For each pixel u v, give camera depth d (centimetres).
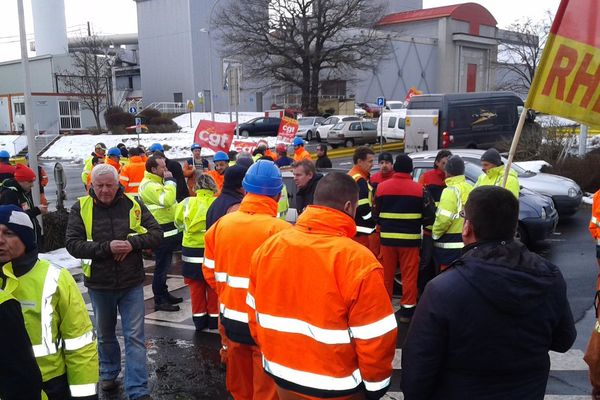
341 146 3031
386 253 579
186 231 559
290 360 249
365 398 252
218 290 351
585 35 340
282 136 1566
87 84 4475
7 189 697
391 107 4916
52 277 262
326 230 249
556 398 412
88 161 1156
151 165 654
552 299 207
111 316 434
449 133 2081
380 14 4734
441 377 216
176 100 5634
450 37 6188
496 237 214
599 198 503
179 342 552
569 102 346
